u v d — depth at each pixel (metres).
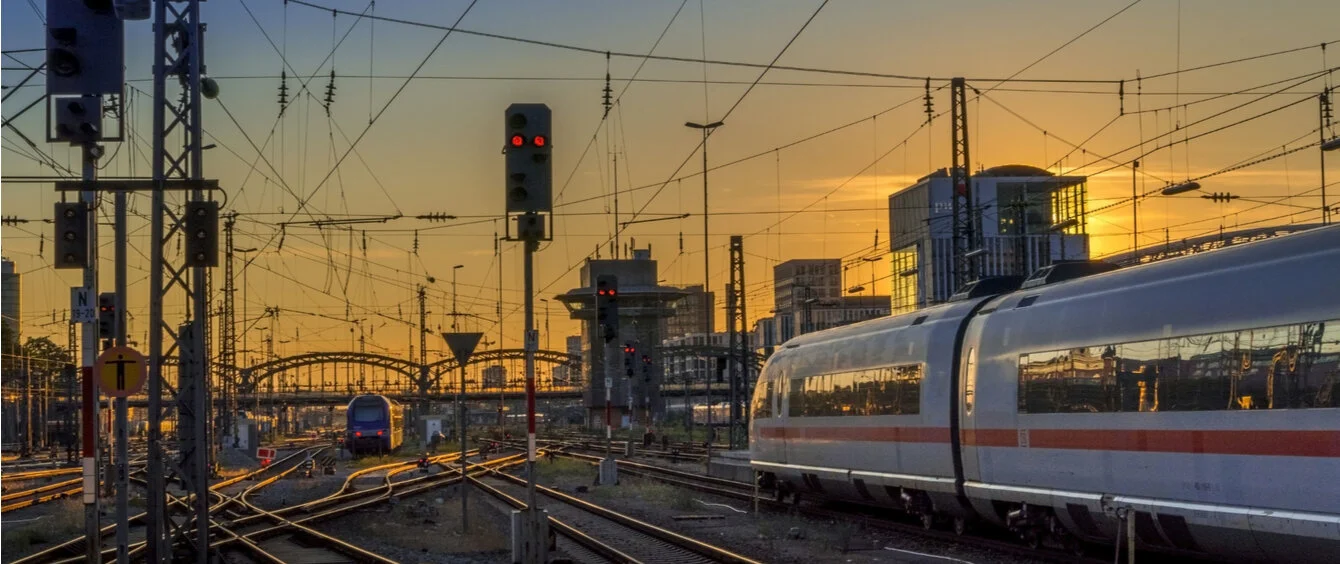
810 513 31.17
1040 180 119.25
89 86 15.68
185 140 20.61
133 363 18.56
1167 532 17.73
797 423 31.42
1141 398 18.11
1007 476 21.67
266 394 138.88
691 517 31.34
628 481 45.25
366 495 41.53
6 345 79.88
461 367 28.73
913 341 25.34
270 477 54.09
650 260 130.50
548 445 82.19
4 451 91.19
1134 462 18.22
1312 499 14.92
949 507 24.11
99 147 18.61
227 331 52.38
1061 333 20.27
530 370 21.05
